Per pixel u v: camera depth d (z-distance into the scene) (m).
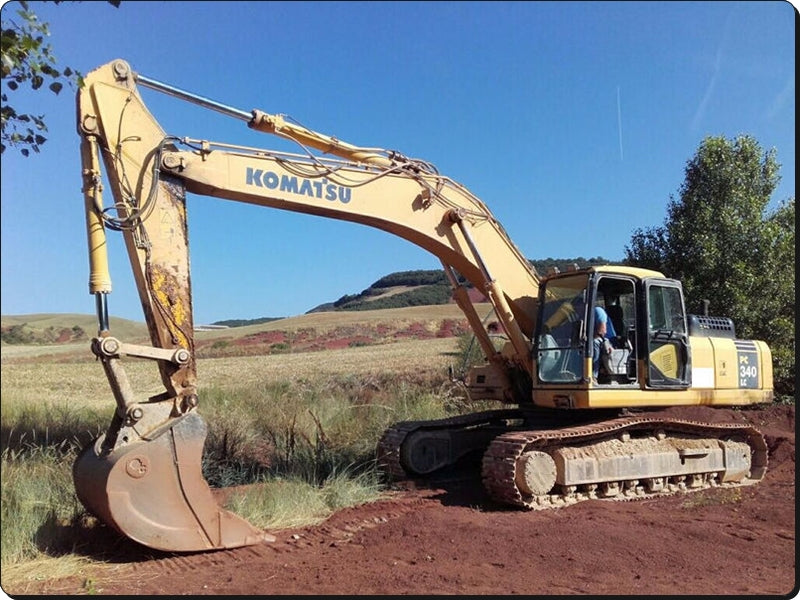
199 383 21.09
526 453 8.30
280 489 8.42
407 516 7.55
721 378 10.10
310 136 7.97
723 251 15.73
